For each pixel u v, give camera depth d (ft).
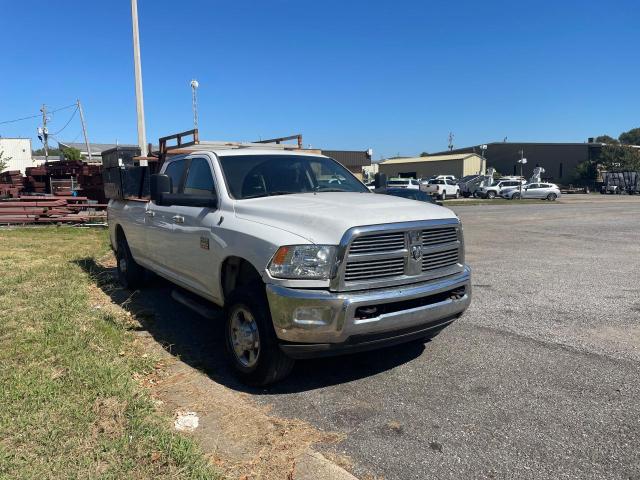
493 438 11.05
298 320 12.30
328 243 12.41
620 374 14.38
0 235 45.39
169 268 19.25
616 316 20.21
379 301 12.50
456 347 16.69
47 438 10.44
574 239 45.70
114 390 12.50
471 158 231.50
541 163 241.76
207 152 17.70
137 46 46.14
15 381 12.87
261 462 10.09
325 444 10.84
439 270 14.14
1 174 103.14
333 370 14.92
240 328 13.99
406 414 12.18
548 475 9.73
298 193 16.60
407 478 9.69
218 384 13.89
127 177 23.70
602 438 11.02
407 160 252.62
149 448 10.16
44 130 165.07
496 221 65.72
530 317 20.12
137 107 46.80
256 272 14.52
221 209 15.66
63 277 25.85
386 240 12.94
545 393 13.21
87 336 16.42
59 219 54.24
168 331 18.26
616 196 173.47
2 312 19.11
